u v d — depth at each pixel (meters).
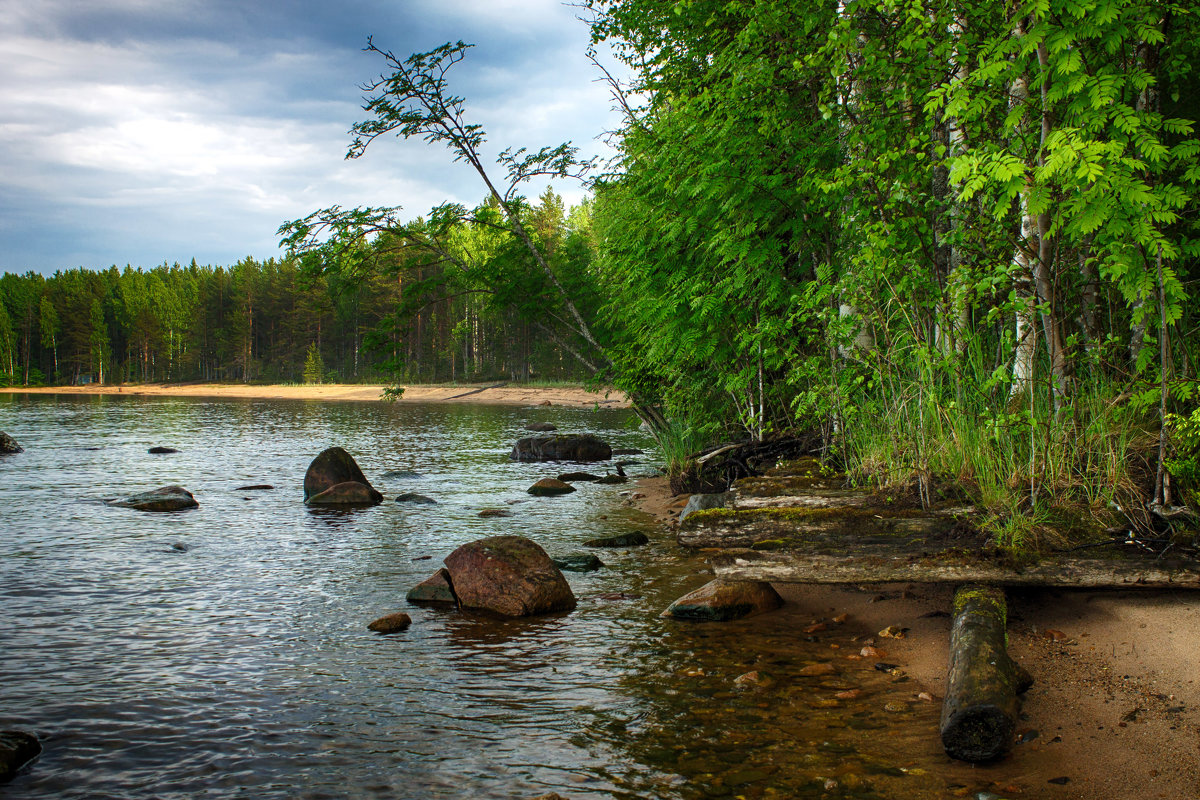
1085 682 4.17
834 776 3.60
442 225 17.41
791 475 7.28
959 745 3.68
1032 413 5.36
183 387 98.31
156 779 3.75
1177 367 5.17
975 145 5.41
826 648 5.48
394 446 24.67
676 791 3.53
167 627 6.30
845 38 6.04
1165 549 4.52
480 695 4.80
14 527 10.58
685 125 9.44
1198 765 3.32
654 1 12.67
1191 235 5.76
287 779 3.74
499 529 10.77
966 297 5.79
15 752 3.89
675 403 13.95
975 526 5.08
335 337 92.81
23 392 91.69
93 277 126.56
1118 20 4.36
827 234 8.92
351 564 8.64
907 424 6.11
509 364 76.81
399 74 15.78
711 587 6.59
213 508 12.63
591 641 5.86
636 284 11.98
